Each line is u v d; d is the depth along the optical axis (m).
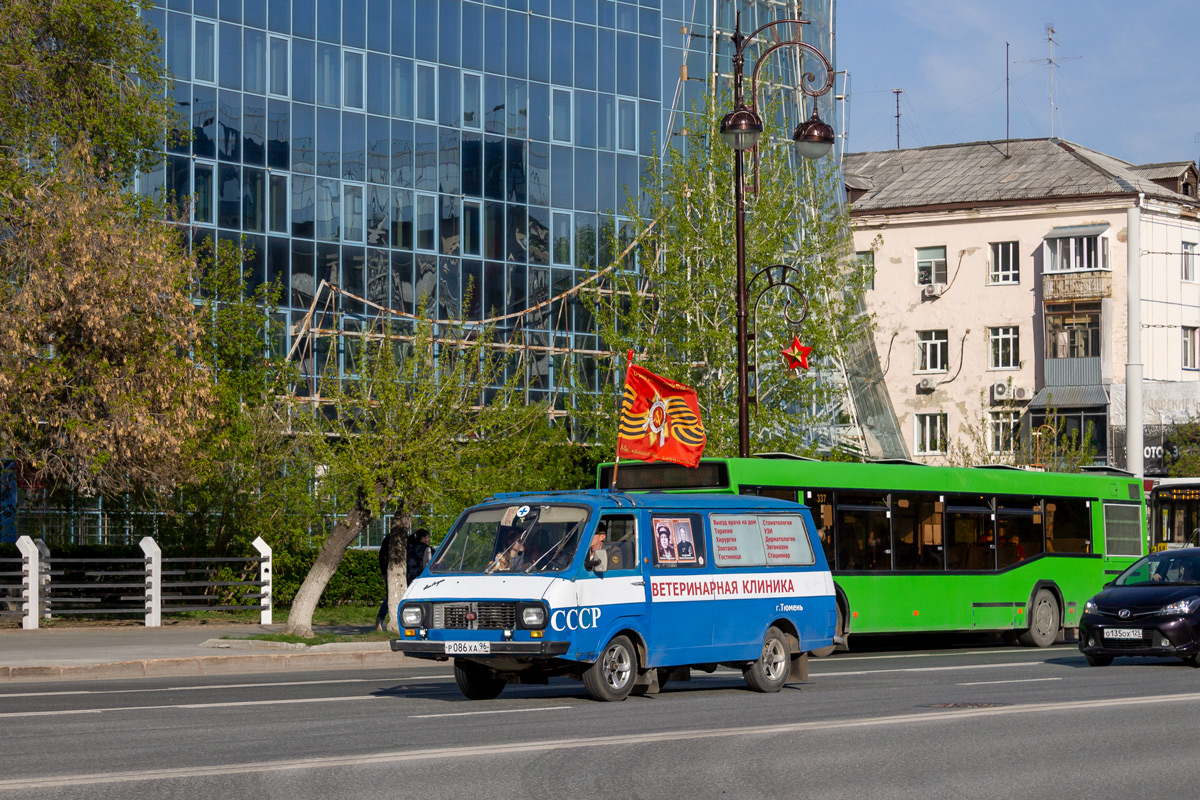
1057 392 61.56
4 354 27.31
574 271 50.41
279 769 10.16
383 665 22.83
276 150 44.53
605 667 15.45
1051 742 11.95
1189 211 62.44
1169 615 21.08
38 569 29.03
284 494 33.31
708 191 33.59
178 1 42.91
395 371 26.75
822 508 24.33
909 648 28.30
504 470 27.23
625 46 52.34
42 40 32.38
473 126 48.72
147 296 29.03
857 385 51.53
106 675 20.16
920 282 65.31
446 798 9.09
